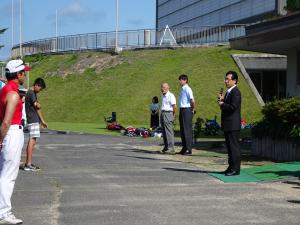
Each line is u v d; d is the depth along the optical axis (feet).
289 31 59.26
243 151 53.62
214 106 114.52
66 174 37.42
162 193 30.30
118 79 136.56
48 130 92.84
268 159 46.55
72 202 27.66
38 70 161.17
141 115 115.24
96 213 25.18
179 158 47.98
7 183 22.91
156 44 154.51
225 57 135.33
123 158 47.85
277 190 31.45
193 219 24.13
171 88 123.54
